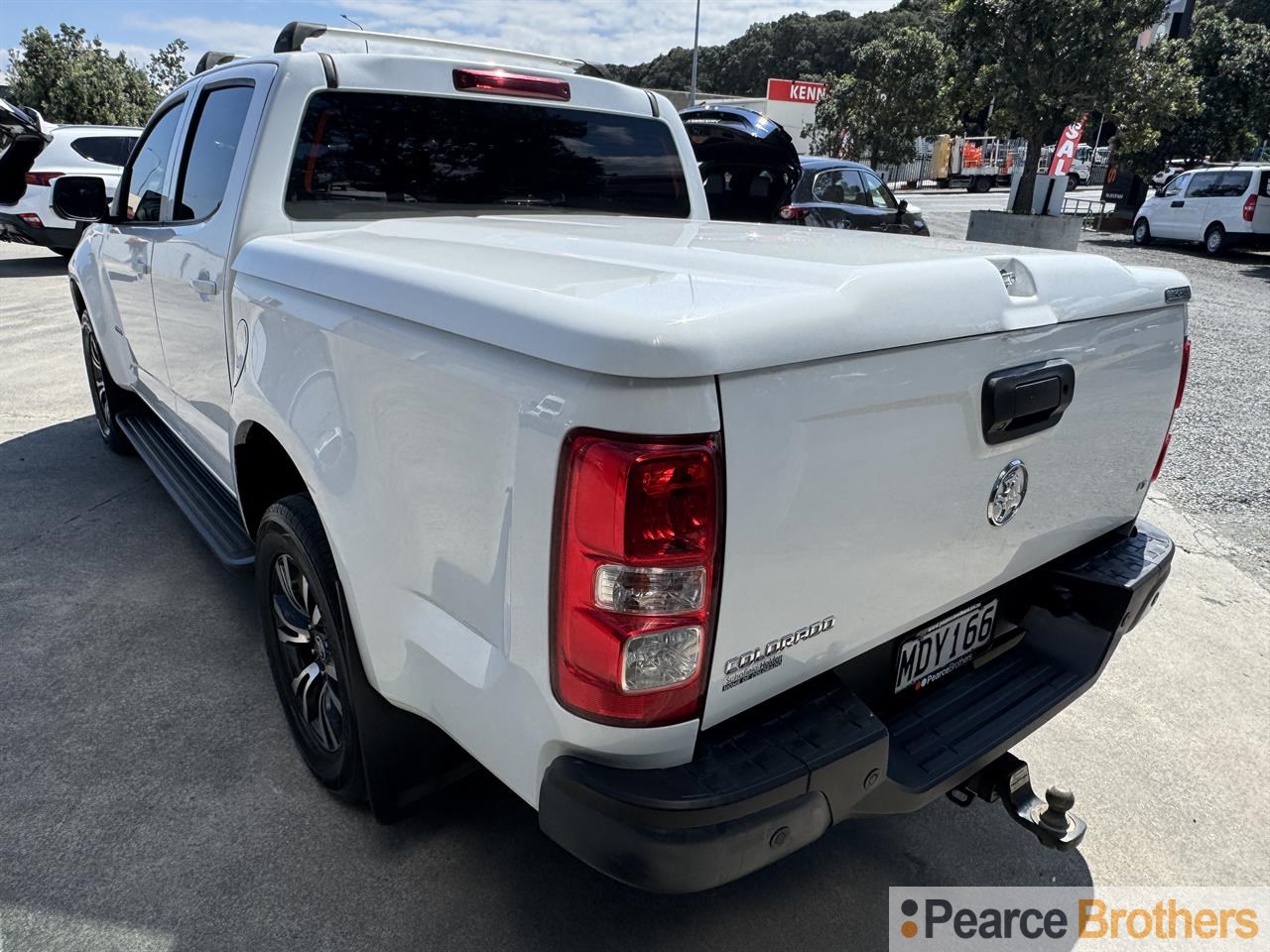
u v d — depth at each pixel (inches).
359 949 77.4
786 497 55.1
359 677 79.4
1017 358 68.6
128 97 843.4
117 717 107.7
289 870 85.6
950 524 68.9
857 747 60.0
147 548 152.8
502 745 62.1
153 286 129.6
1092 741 112.3
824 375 55.0
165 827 90.4
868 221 401.7
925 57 1200.2
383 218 109.6
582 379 50.6
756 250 78.9
